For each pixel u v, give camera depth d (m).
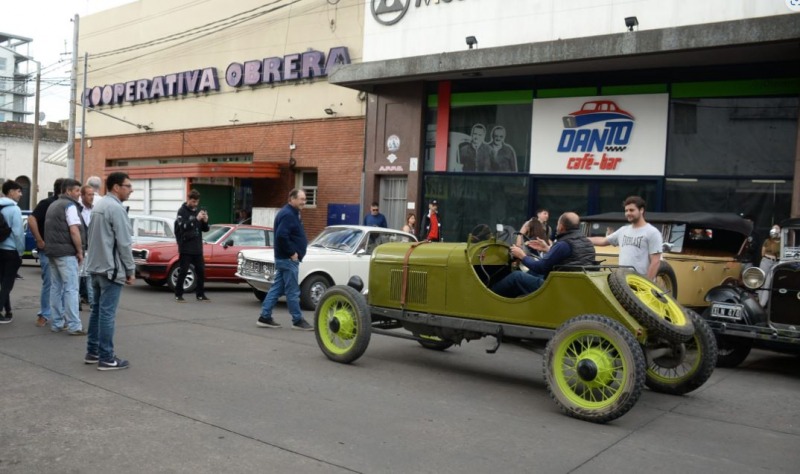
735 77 13.17
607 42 12.73
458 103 16.47
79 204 9.76
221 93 22.56
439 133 16.72
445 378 6.94
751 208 13.05
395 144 17.41
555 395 5.72
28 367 6.60
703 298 9.33
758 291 8.29
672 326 5.73
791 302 7.72
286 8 20.53
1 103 89.38
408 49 16.77
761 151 12.95
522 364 7.84
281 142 20.62
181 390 5.96
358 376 6.80
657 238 7.41
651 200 13.99
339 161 19.05
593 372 5.48
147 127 25.31
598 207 14.61
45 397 5.59
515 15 15.02
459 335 6.98
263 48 21.20
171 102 24.44
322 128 19.52
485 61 14.30
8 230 8.80
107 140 27.33
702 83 13.48
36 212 9.16
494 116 15.97
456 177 16.50
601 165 14.48
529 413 5.75
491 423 5.40
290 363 7.23
